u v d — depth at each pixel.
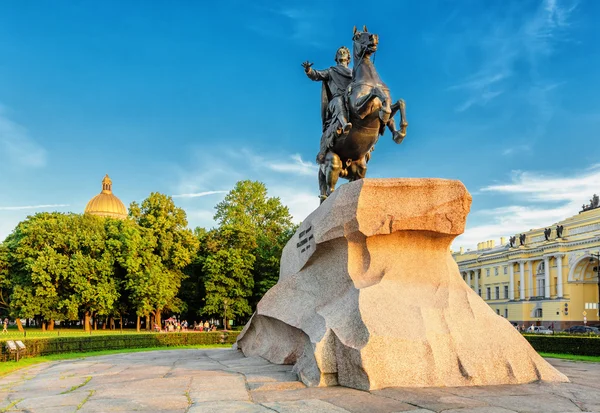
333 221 8.84
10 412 5.96
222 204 54.47
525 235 70.88
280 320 9.80
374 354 7.05
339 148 11.35
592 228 61.03
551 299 63.91
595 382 7.71
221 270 43.41
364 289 8.01
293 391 6.82
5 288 47.38
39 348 17.12
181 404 6.07
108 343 20.48
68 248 42.78
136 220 46.44
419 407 5.76
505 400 6.13
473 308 8.20
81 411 5.84
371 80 10.45
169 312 49.69
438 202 8.48
